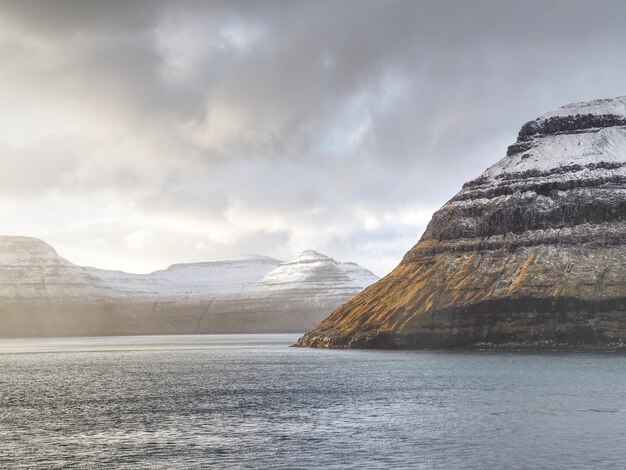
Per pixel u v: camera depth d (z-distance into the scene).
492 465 89.31
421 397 143.50
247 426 114.94
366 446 99.38
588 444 98.94
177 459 93.38
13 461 93.12
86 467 89.75
